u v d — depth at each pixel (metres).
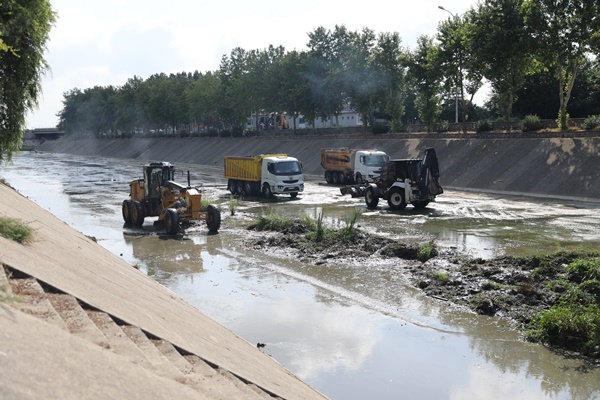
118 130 135.25
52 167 80.69
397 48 59.56
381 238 21.23
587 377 10.02
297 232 23.64
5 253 6.64
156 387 4.30
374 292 15.39
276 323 13.09
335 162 46.69
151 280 12.99
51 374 3.57
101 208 34.06
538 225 25.42
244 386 5.84
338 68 64.69
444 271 16.80
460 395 9.50
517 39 44.06
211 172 65.12
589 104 59.72
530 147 41.06
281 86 72.50
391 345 11.72
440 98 56.75
